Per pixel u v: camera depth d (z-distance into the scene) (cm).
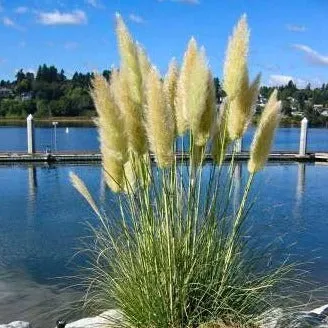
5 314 781
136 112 329
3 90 10438
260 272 374
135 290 347
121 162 331
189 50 327
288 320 366
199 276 343
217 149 349
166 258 338
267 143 334
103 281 389
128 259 357
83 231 1408
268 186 2289
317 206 1833
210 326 331
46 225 1517
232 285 352
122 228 359
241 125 334
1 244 1279
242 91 329
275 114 332
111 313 388
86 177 2578
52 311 712
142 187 346
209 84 321
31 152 3384
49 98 9069
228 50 327
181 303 335
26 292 882
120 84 329
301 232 1330
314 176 2767
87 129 7394
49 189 2248
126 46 326
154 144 314
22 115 9525
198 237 346
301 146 3575
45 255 1158
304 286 697
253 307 356
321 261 1011
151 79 311
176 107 343
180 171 352
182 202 350
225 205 354
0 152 3466
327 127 8588
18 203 1923
